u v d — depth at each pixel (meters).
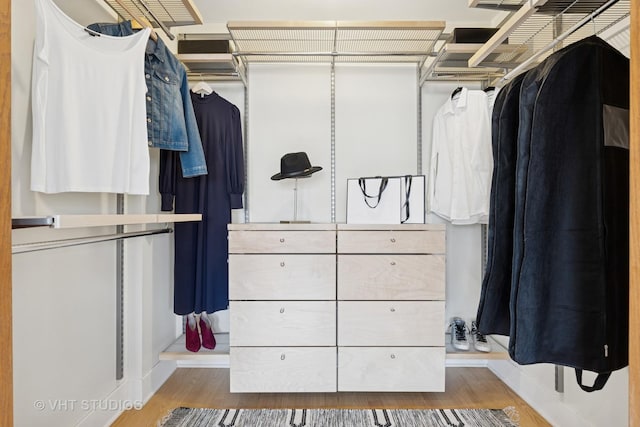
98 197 1.60
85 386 1.53
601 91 0.98
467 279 2.38
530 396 1.86
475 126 2.04
